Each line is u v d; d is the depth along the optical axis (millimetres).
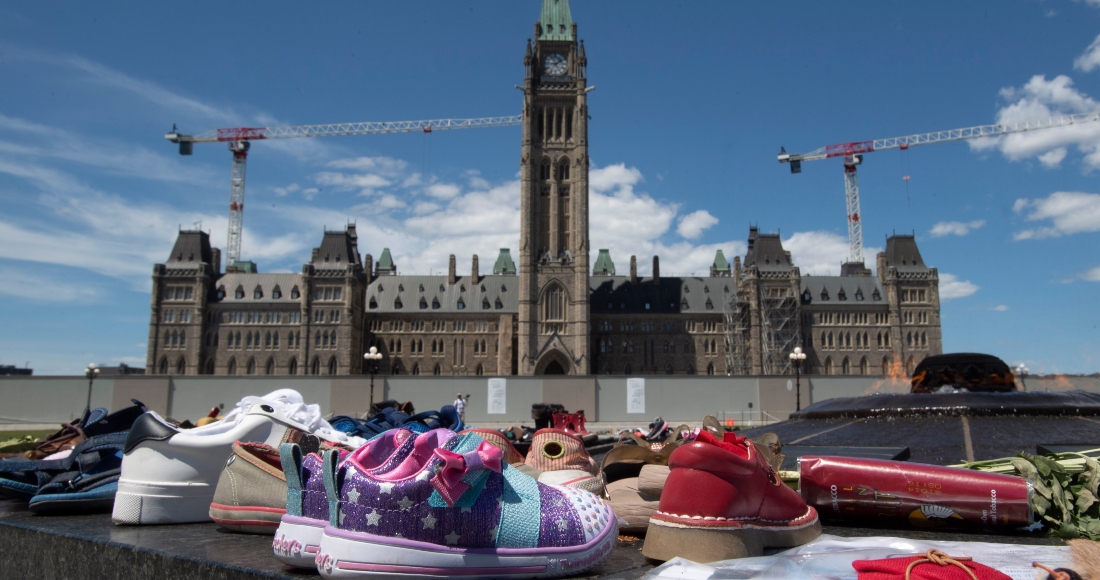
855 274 147875
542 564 4672
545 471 7000
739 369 138375
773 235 142125
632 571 5059
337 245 138375
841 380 68625
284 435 7547
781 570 4539
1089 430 11344
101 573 5895
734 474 5184
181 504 6984
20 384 67125
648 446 8414
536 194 130500
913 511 6648
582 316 125750
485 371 140500
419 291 146125
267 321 135250
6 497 8664
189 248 138375
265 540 6016
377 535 4512
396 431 5074
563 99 133000
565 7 135750
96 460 8312
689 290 146750
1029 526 6527
